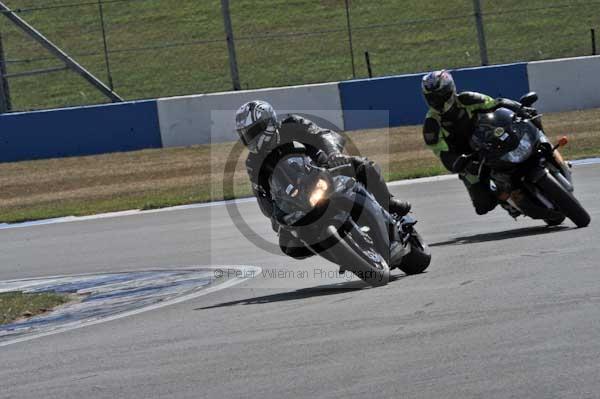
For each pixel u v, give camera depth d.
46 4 113.75
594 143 61.03
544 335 18.48
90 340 24.11
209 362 19.72
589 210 36.78
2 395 19.33
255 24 106.56
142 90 92.62
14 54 103.75
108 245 43.91
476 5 74.75
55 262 40.84
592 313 19.62
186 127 73.00
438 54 95.62
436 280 26.11
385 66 94.06
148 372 19.55
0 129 72.31
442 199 46.69
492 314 20.70
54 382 19.78
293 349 19.89
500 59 92.75
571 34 96.81
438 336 19.39
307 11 109.06
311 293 27.31
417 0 109.06
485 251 30.19
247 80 92.38
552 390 15.35
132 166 68.75
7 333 27.08
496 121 32.28
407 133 70.56
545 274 24.41
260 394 16.89
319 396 16.36
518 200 32.84
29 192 64.88
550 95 73.56
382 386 16.50
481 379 16.28
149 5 112.31
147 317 26.66
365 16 106.19
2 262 42.44
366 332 20.55
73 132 72.75
